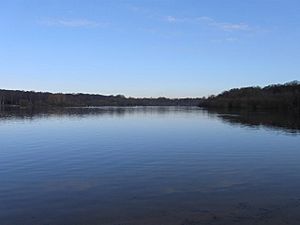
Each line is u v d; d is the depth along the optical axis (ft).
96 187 68.95
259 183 70.85
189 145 128.36
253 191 64.85
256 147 122.11
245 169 84.84
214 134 167.22
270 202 57.98
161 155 106.11
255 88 619.67
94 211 54.75
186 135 164.25
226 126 213.46
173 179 74.79
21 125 232.53
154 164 91.76
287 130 183.21
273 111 433.48
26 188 69.10
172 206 56.44
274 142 135.13
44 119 300.40
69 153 112.16
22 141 145.59
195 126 216.74
